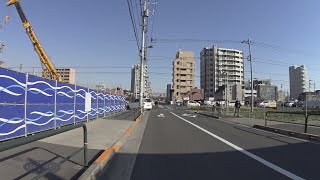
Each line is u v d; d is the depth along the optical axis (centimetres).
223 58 10994
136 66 10500
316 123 3008
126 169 1038
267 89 13988
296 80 14725
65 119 2066
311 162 1148
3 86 1253
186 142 1683
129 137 1902
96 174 925
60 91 1953
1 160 963
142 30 4653
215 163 1130
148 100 6950
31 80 1507
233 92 10912
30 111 1500
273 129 2327
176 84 13438
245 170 1021
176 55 13700
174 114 4922
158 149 1451
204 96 11812
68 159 960
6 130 1284
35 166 916
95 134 1802
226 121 3434
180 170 1022
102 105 3412
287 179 911
